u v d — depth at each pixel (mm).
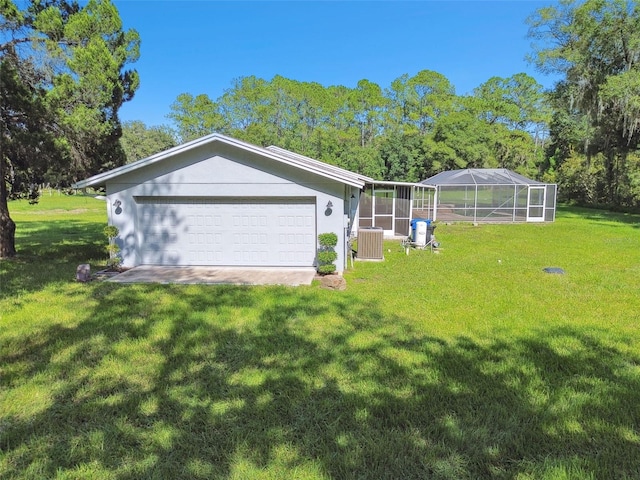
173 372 4469
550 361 4727
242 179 10383
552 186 22688
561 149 39312
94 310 6777
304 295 7773
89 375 4398
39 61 10328
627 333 5707
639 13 20922
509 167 43000
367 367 4562
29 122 10539
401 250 13820
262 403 3793
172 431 3342
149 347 5184
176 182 10500
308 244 10641
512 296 7711
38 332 5719
